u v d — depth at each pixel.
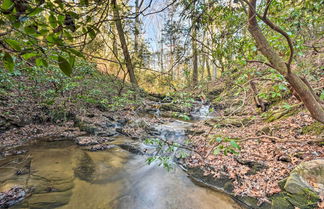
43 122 6.30
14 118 5.63
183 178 3.56
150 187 3.34
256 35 1.24
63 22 0.61
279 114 4.83
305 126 3.79
